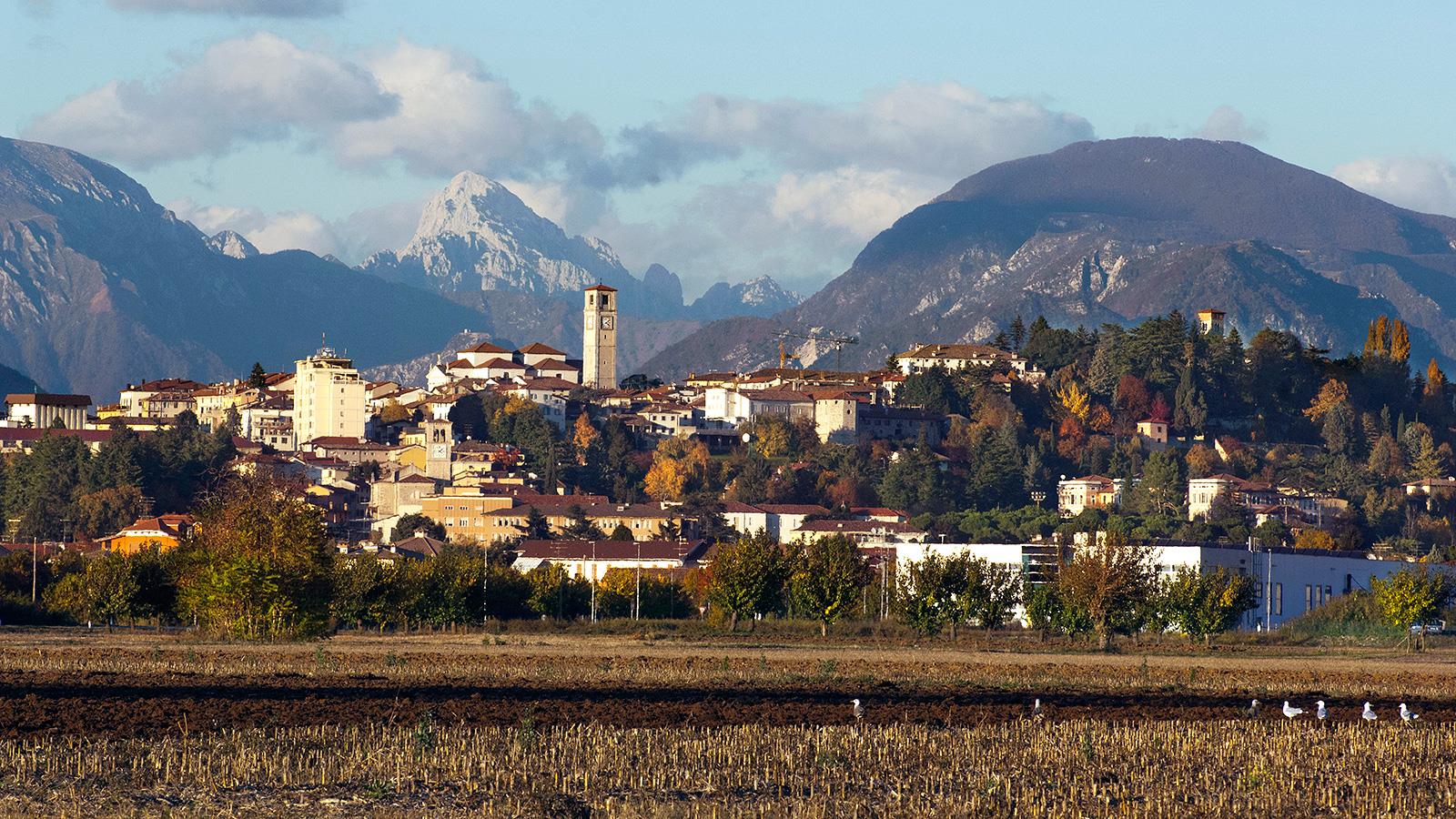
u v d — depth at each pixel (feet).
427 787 468.34
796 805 452.35
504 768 493.36
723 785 478.59
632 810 442.09
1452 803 476.54
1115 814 451.94
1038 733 589.73
